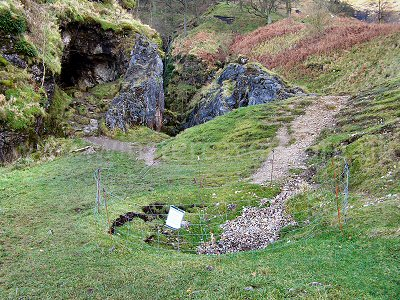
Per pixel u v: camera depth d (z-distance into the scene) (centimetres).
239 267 1024
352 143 1891
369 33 4328
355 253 989
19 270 1066
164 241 1390
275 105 3169
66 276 1025
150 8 7025
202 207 1691
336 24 5128
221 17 6988
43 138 2764
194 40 5997
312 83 4156
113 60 4097
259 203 1662
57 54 3294
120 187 1934
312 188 1661
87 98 3603
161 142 2986
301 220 1409
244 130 2727
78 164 2350
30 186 1906
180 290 907
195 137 2822
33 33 3073
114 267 1074
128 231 1407
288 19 6062
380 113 2338
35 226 1405
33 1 3366
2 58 2669
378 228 1079
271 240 1327
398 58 3631
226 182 1962
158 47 4291
